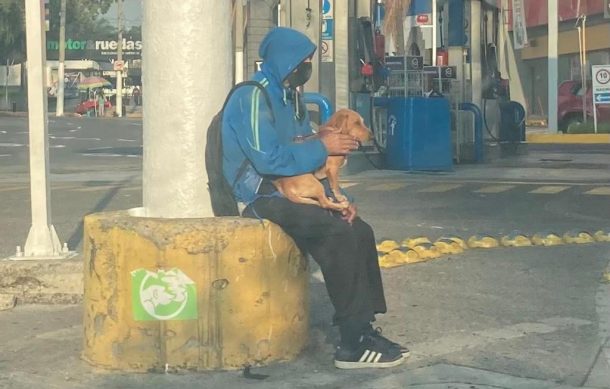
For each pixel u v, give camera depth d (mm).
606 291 7133
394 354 5359
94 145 26547
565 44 41750
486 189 13727
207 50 5582
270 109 5191
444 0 20250
